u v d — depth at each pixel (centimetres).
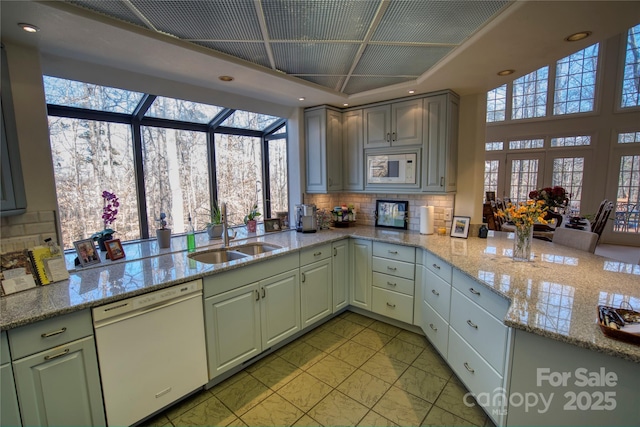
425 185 308
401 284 293
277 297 256
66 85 223
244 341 232
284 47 201
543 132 698
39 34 170
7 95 172
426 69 244
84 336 156
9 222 181
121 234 274
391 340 281
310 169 359
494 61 218
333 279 314
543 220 213
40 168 190
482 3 152
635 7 149
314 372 235
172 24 169
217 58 208
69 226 243
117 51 194
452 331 222
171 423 187
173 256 242
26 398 142
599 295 157
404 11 159
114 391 168
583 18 160
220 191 338
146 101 257
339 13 161
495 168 761
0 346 134
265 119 355
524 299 152
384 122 328
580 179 670
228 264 220
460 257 229
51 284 179
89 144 250
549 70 679
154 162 289
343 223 367
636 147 612
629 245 632
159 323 183
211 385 218
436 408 197
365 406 200
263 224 362
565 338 119
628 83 612
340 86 288
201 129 319
